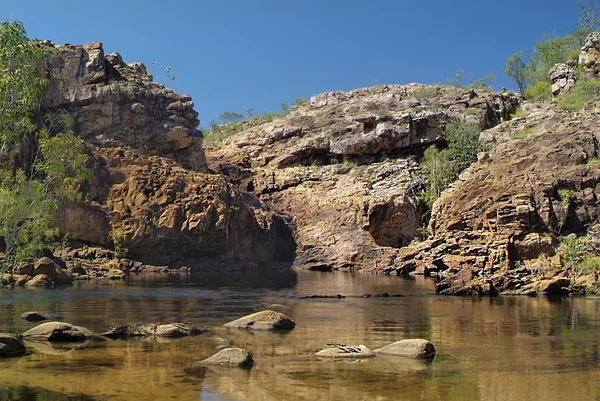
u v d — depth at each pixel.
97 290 36.88
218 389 11.57
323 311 26.81
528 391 11.63
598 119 59.31
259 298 33.34
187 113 66.50
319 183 78.00
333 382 12.24
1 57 15.49
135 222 56.22
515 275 42.81
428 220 70.06
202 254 58.91
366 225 68.06
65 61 61.19
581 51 83.56
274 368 13.62
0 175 20.02
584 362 14.57
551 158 53.88
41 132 18.08
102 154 59.00
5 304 27.98
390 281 49.50
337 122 85.00
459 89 88.06
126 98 62.34
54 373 12.87
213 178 62.53
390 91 93.00
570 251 43.16
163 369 13.38
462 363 14.35
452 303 31.17
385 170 76.31
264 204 74.25
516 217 48.56
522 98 91.06
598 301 32.66
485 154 61.16
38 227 19.11
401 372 13.25
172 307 27.86
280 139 86.56
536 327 21.36
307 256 68.38
